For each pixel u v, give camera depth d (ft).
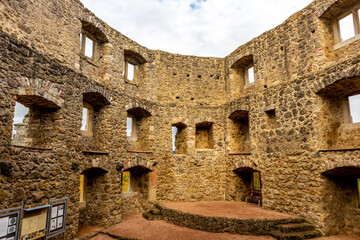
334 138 27.22
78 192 24.64
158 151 37.70
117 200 30.35
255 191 36.09
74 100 24.85
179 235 25.35
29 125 23.52
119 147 31.58
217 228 26.20
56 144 22.29
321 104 26.99
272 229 25.35
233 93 40.04
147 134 37.60
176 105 39.78
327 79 25.79
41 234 19.72
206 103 41.11
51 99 21.85
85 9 28.07
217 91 41.91
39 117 23.40
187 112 40.04
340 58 26.71
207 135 42.57
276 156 30.58
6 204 17.15
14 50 18.53
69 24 25.32
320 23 27.61
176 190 37.37
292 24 30.58
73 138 24.36
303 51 28.84
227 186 38.29
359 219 26.14
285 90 30.42
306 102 27.73
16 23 19.01
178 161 38.19
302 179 27.22
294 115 28.91
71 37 25.49
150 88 38.70
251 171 38.75
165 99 39.63
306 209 26.48
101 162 28.30
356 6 25.75
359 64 23.21
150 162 36.37
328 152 25.08
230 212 29.14
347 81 24.77
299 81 28.78
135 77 38.37
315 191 25.81
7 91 17.71
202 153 39.11
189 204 34.55
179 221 29.07
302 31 29.22
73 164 23.76
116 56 32.89
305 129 27.50
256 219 25.68
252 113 34.96
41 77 20.94
